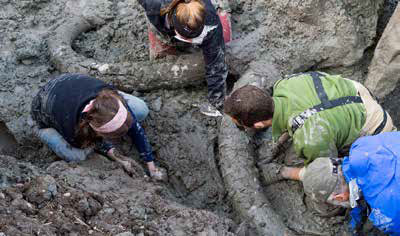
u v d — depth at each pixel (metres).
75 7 3.74
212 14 2.78
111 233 2.21
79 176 2.59
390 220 2.13
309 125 2.38
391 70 3.15
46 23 3.67
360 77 3.47
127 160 2.88
